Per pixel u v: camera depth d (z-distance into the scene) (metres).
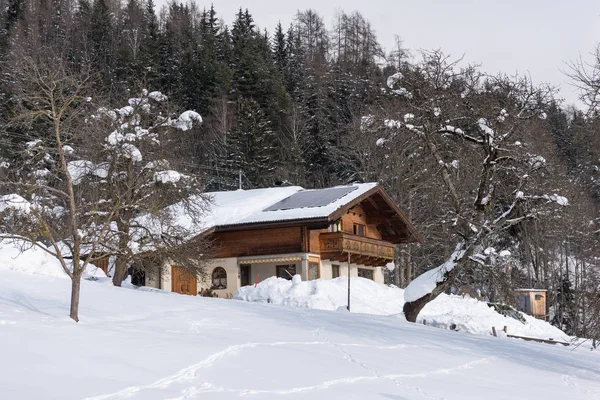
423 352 17.06
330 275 41.88
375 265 46.12
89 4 92.81
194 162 62.41
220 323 17.92
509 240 43.38
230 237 41.28
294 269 39.91
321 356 14.53
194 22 108.25
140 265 28.33
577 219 44.44
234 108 70.81
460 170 28.19
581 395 13.88
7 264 25.23
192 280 41.00
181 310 20.00
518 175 27.03
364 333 18.97
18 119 16.97
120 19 92.44
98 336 13.59
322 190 44.09
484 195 28.56
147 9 104.44
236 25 92.00
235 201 43.31
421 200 48.19
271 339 16.02
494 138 26.20
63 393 9.58
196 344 14.08
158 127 31.50
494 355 18.34
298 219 38.31
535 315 43.41
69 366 11.03
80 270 15.45
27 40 69.81
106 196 26.22
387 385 12.44
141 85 32.22
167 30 85.62
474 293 37.44
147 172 26.66
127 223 26.69
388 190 49.81
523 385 14.34
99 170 27.12
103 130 27.59
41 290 20.34
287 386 11.45
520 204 27.02
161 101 32.28
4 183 15.53
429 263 54.69
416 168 31.17
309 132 69.00
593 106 21.77
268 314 21.20
